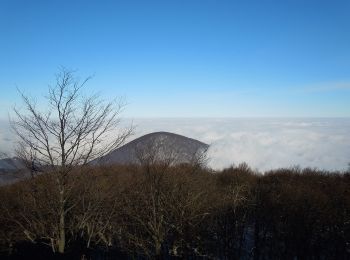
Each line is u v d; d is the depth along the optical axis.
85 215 13.12
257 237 24.08
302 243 23.34
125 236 18.27
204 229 20.58
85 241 15.27
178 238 18.59
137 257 18.84
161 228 17.45
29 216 14.00
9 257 14.20
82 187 13.57
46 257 13.05
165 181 18.75
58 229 12.77
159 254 17.02
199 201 19.92
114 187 16.12
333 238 23.30
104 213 15.72
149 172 18.36
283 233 23.77
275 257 23.86
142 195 18.36
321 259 23.98
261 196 25.64
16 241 14.79
